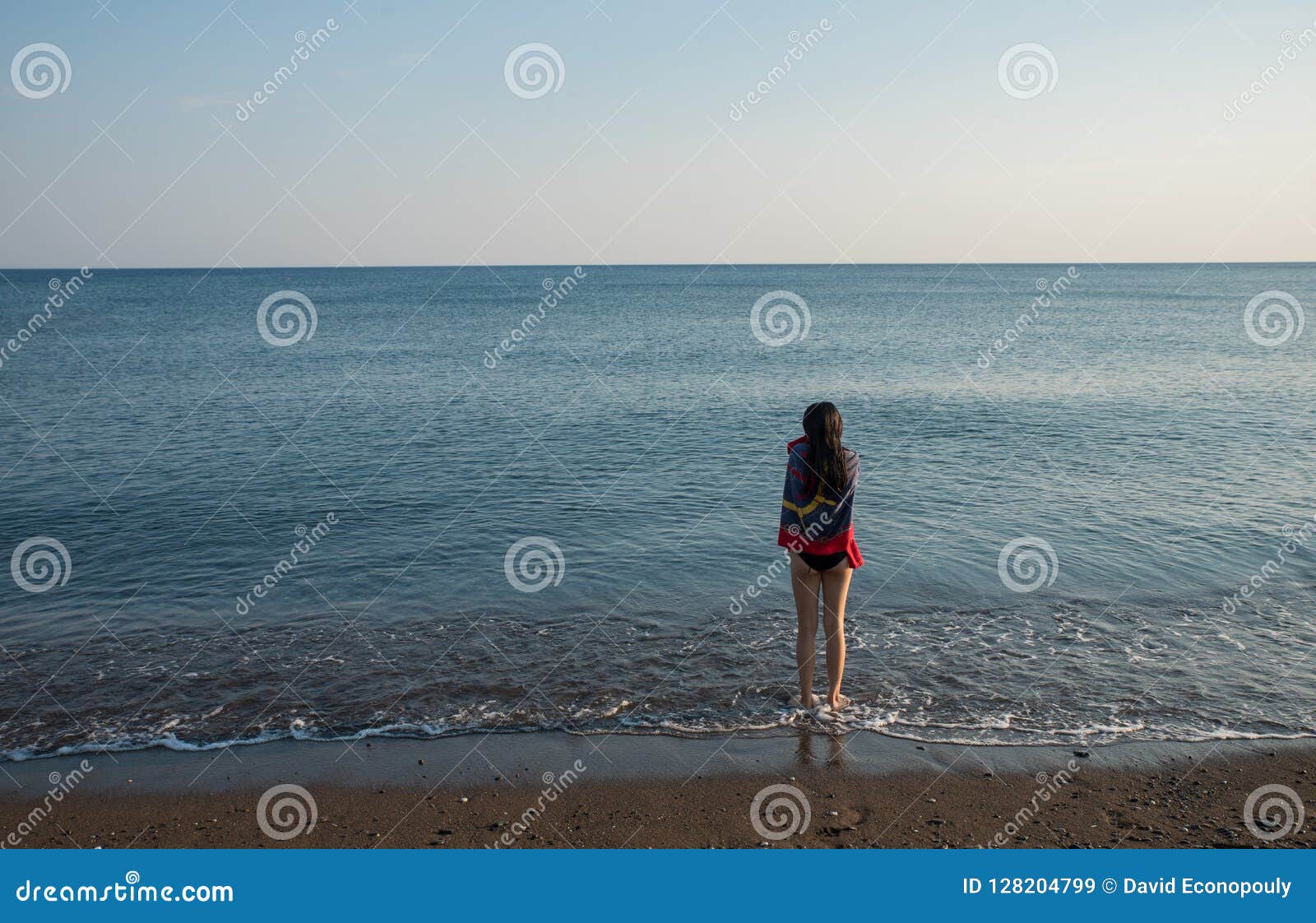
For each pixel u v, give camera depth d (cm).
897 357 3086
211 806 473
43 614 762
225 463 1404
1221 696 586
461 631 713
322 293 10619
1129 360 2852
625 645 680
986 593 784
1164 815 455
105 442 1594
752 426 1734
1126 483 1204
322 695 602
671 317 5750
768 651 667
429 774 502
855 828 448
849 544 561
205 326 4916
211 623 738
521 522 1050
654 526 1027
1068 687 602
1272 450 1415
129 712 579
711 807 467
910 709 573
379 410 1966
